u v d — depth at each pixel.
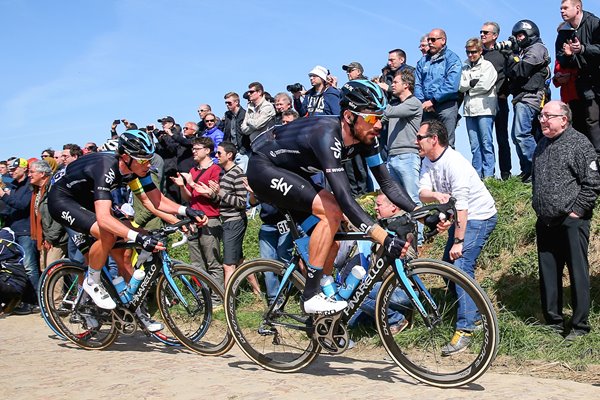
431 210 3.37
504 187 6.30
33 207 7.43
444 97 6.43
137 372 4.04
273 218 5.85
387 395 3.26
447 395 3.25
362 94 3.41
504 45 6.38
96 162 4.58
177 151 7.88
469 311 4.22
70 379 3.95
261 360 4.05
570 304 4.79
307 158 3.57
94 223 4.61
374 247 4.45
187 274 4.56
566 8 5.36
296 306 3.99
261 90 7.11
